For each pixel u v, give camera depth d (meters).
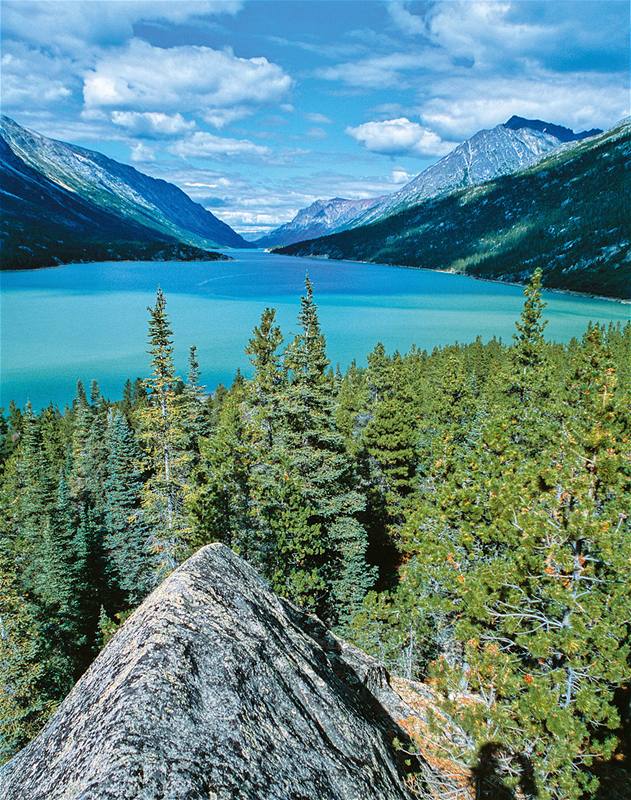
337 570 31.58
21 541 43.47
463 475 21.16
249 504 26.69
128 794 5.02
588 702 11.34
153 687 6.28
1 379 153.75
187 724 6.09
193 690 6.61
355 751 8.51
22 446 81.56
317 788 6.74
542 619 13.31
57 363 171.25
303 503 28.36
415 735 12.37
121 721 5.77
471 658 13.74
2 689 24.36
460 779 11.34
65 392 142.88
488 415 43.75
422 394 76.25
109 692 6.47
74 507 62.50
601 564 13.73
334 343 199.25
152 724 5.83
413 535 22.20
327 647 13.53
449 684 13.23
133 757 5.37
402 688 15.30
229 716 6.60
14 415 113.25
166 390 32.03
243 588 9.70
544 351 42.59
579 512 13.19
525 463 20.25
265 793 5.93
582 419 18.31
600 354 31.47
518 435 33.66
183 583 8.65
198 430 57.34
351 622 25.86
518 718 12.26
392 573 42.94
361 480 45.09
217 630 7.99
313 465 32.12
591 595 12.57
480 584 14.43
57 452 88.94
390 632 24.06
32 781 5.90
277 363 33.53
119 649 7.50
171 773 5.39
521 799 11.03
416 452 48.06
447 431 42.78
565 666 12.70
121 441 59.31
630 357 74.00
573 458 15.46
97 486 72.00
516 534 15.62
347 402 69.75
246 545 25.83
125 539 47.56
